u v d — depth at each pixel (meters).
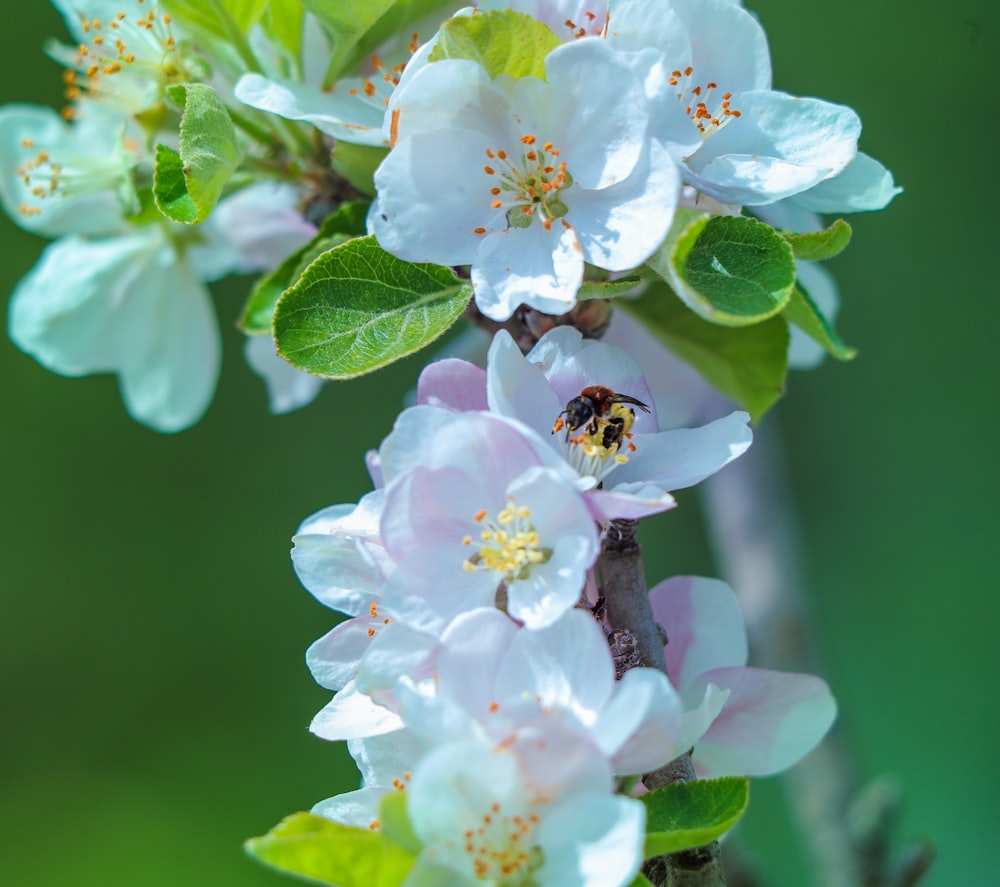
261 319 0.53
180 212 0.49
